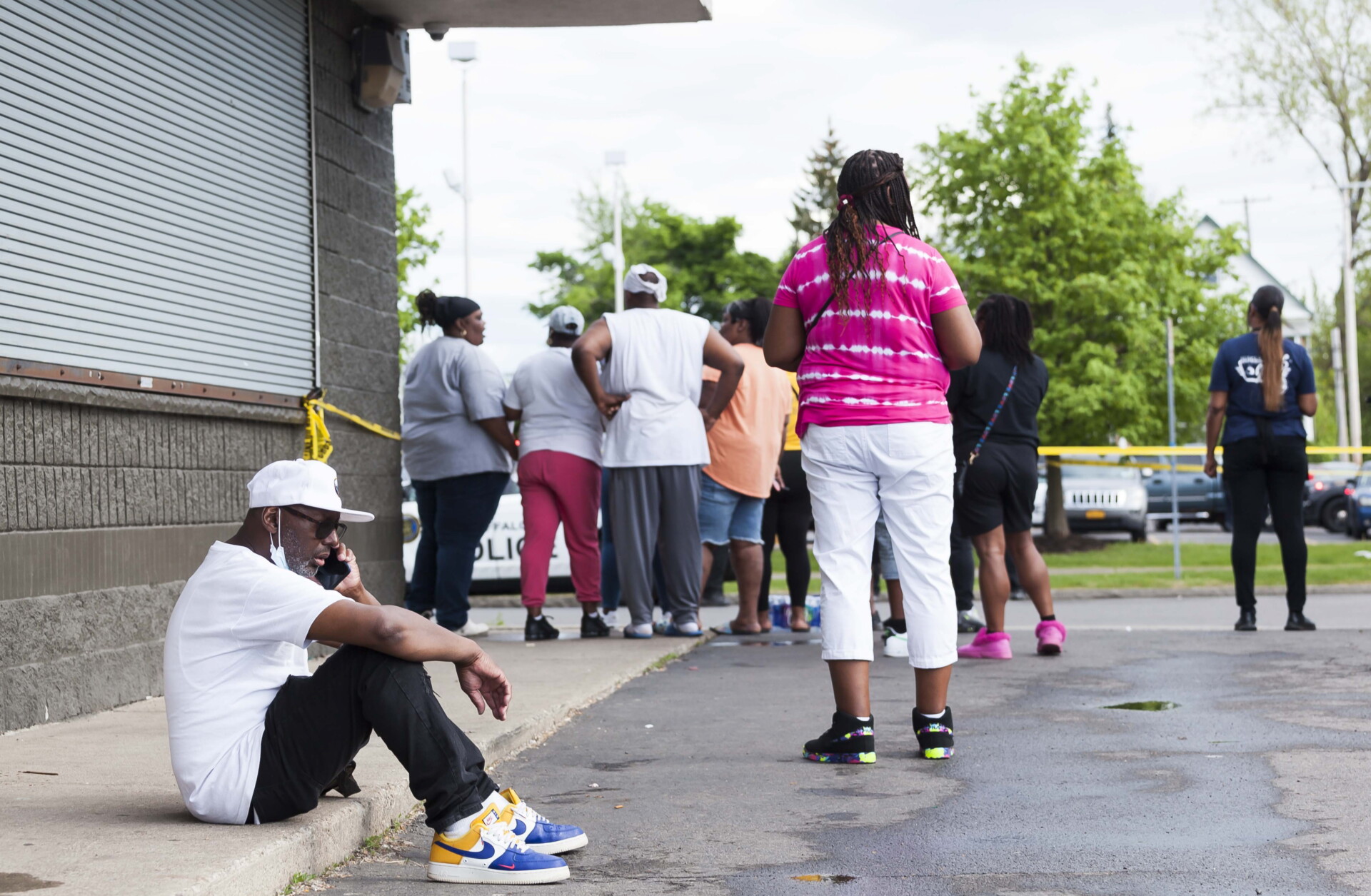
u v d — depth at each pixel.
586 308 56.78
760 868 3.41
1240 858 3.39
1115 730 5.28
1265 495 8.77
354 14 7.89
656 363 8.34
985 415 7.45
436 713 3.31
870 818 3.92
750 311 9.03
